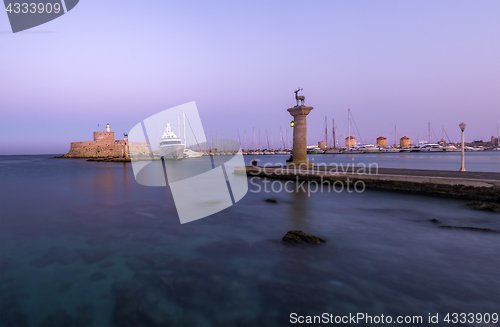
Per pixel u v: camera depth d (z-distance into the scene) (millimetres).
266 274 4473
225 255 5359
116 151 80125
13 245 6176
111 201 12227
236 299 3734
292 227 7344
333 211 9172
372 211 9031
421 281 4109
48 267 4938
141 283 4270
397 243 5840
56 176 27359
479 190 9859
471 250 5336
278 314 3367
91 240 6492
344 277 4293
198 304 3631
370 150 102688
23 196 14047
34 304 3725
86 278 4473
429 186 11234
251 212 9352
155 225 7852
